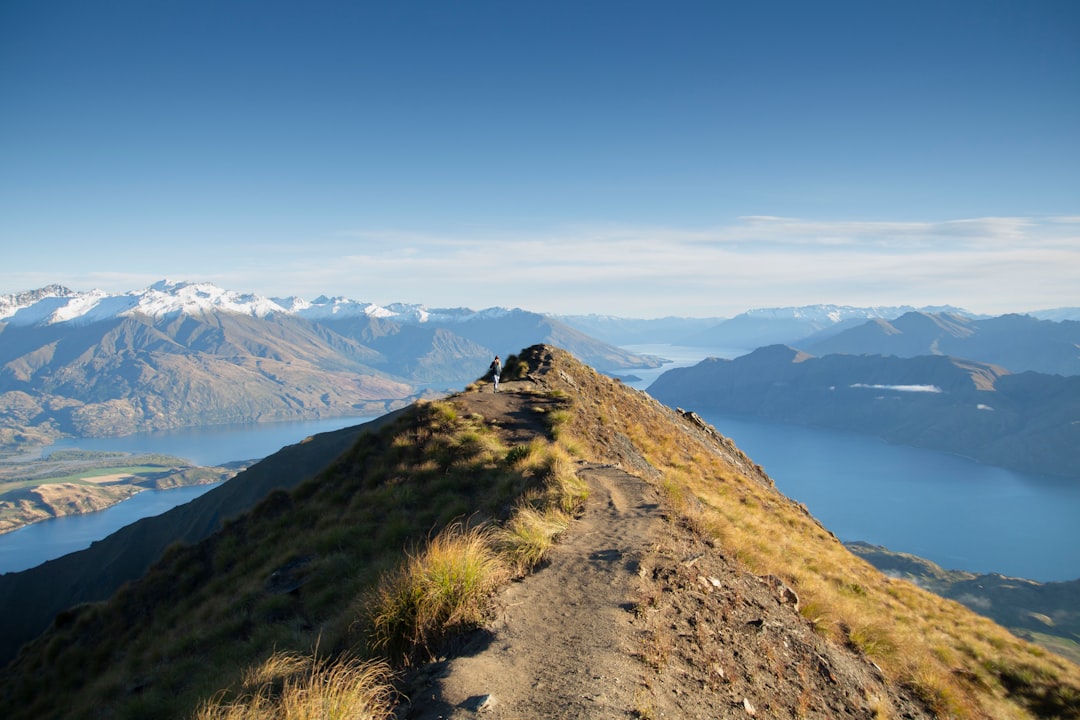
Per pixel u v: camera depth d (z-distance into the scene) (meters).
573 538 13.20
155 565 24.16
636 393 44.72
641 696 7.11
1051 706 16.72
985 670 18.09
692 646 9.16
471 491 19.36
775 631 11.34
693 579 11.62
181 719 10.21
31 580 66.56
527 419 27.39
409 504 19.55
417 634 8.86
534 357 41.75
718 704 7.87
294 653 9.98
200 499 75.31
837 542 31.17
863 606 18.83
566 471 17.86
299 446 79.38
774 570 15.48
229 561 22.02
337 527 19.17
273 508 24.89
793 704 9.22
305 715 6.84
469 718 6.42
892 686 12.69
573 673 7.48
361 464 24.80
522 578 10.96
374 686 7.69
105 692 14.49
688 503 18.30
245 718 7.39
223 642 14.10
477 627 8.99
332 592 14.52
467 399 30.50
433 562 9.91
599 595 10.00
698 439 41.50
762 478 43.53
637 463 26.58
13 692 20.25
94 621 22.56
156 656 15.14
